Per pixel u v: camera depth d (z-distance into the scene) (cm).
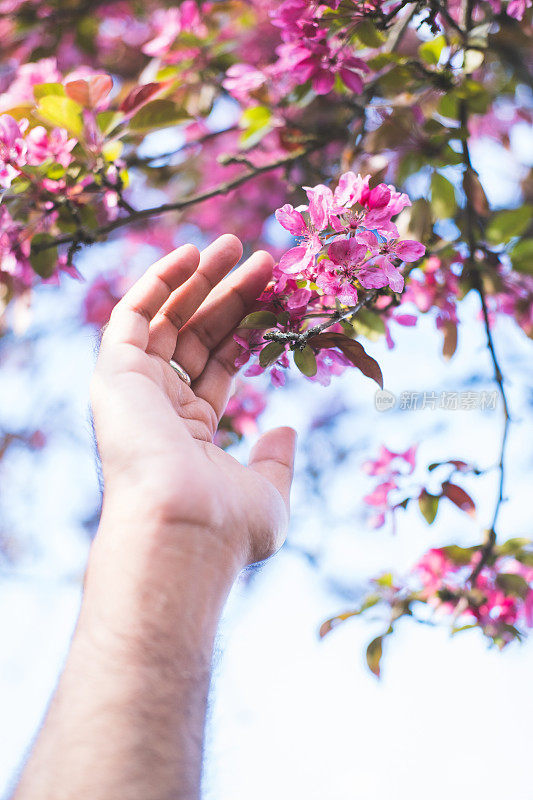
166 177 148
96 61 150
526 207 99
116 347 80
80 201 96
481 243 100
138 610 71
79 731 67
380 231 79
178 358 84
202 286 84
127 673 69
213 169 155
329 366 81
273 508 79
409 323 92
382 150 97
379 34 91
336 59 92
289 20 90
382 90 100
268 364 79
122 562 72
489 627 100
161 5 150
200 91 118
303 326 81
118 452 76
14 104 101
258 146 121
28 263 95
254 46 128
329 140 108
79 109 93
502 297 103
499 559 102
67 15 136
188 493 74
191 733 69
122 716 68
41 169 91
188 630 71
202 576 73
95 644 70
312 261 79
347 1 89
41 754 67
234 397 116
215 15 115
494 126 147
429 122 96
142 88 93
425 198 96
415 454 103
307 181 118
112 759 67
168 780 67
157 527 73
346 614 104
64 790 66
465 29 95
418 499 101
